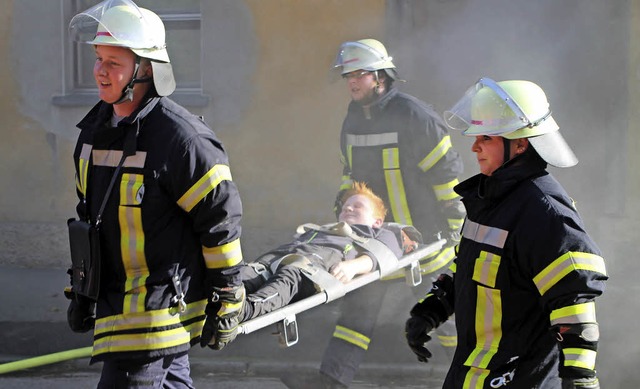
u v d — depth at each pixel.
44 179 7.75
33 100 7.67
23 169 7.76
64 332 6.05
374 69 4.96
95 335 3.25
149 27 3.14
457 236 5.04
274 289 4.14
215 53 7.51
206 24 7.49
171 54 7.71
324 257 4.78
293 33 7.42
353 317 4.70
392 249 4.97
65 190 7.74
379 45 5.09
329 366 4.60
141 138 3.15
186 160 3.11
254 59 7.48
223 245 3.19
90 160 3.26
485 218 2.92
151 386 3.21
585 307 2.75
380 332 5.79
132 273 3.20
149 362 3.18
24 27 7.62
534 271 2.81
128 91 3.12
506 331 2.90
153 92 3.17
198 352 5.66
